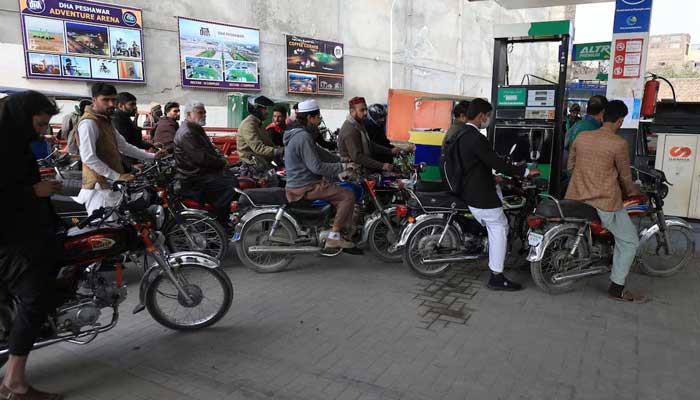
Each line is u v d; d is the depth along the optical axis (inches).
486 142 168.6
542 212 169.3
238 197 207.9
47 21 408.8
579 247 172.4
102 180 172.4
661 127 277.6
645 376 118.7
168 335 142.3
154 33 489.1
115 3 454.0
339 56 704.4
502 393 112.1
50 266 110.0
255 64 586.9
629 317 152.9
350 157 213.9
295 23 640.4
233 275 193.8
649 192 183.0
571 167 177.5
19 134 101.0
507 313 156.6
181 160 199.2
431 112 500.1
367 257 218.7
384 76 806.5
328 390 114.0
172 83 510.0
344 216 189.6
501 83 304.2
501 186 194.5
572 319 151.7
